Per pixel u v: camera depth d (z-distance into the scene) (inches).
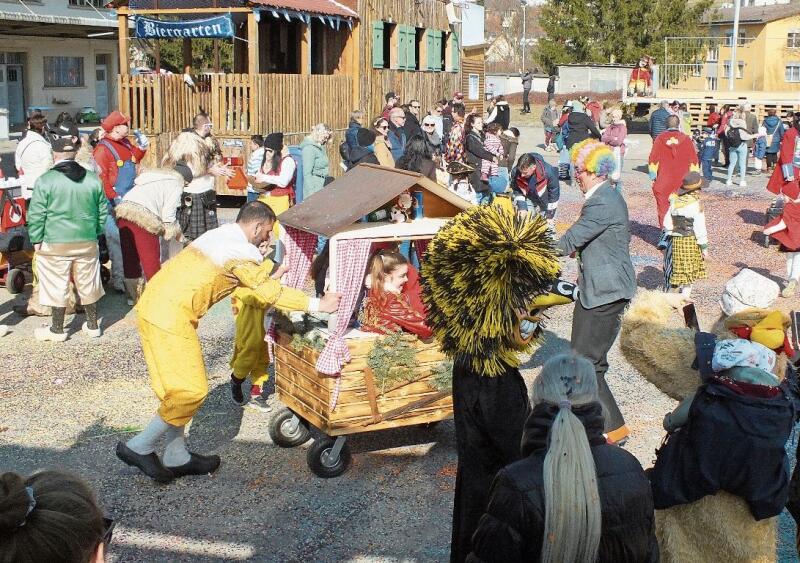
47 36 1469.0
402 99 938.7
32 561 74.1
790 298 414.6
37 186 323.3
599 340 229.3
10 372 302.4
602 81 1862.7
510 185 544.7
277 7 676.1
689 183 371.6
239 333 258.7
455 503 165.9
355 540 195.8
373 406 216.8
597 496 106.3
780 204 531.5
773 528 144.5
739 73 1985.7
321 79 754.2
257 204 217.2
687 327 167.0
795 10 1923.0
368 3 836.6
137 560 186.9
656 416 265.9
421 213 230.5
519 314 160.7
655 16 1855.3
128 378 298.2
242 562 186.9
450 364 219.8
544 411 114.9
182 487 220.5
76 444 245.4
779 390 138.3
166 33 685.9
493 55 3663.9
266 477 226.2
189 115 676.7
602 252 227.1
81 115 1565.0
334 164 783.1
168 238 366.9
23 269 410.0
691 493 139.7
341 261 209.2
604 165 225.3
